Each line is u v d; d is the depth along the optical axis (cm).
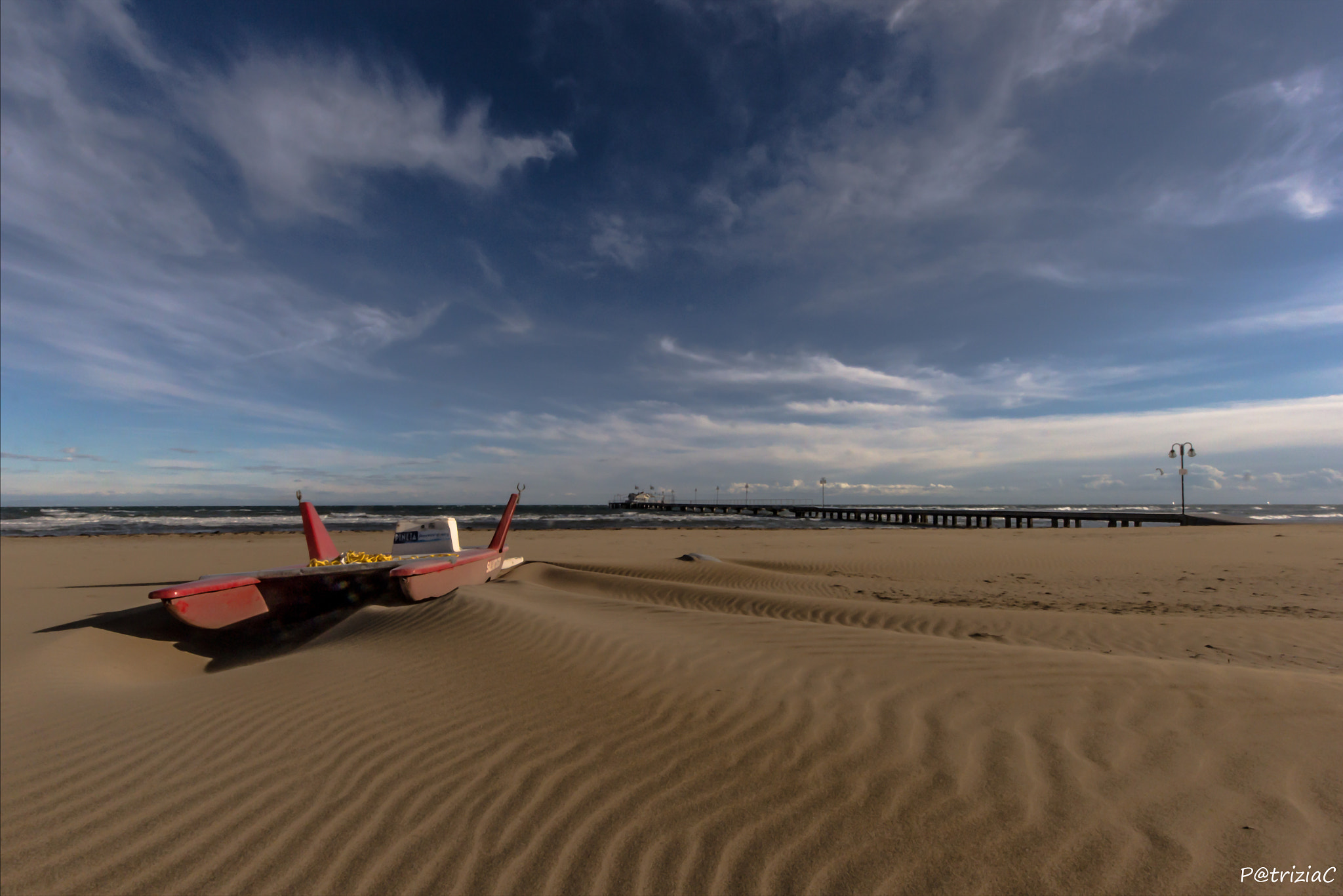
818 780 301
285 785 332
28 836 299
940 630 766
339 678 493
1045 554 1803
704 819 276
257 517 5662
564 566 1377
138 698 496
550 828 277
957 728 349
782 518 6975
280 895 245
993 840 249
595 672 466
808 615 893
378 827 288
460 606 682
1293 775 290
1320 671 548
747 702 396
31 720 458
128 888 255
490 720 394
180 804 321
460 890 240
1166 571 1419
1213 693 394
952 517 6106
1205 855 234
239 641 817
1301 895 209
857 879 233
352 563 929
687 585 1116
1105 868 229
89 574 1484
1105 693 398
